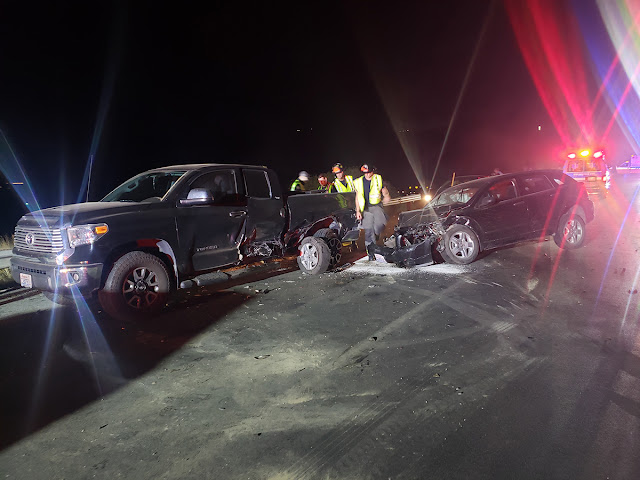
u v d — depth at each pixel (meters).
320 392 3.76
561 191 8.77
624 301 5.73
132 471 2.88
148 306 5.80
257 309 6.04
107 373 4.32
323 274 7.86
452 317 5.41
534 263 7.82
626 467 2.72
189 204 6.11
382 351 4.53
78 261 5.39
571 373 3.91
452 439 3.04
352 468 2.80
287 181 23.84
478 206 8.18
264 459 2.93
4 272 7.88
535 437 3.03
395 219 14.05
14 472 2.93
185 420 3.44
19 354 4.85
